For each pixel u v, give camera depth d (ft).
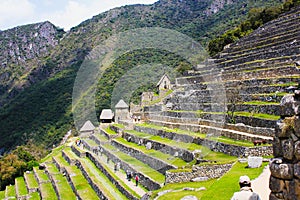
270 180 21.15
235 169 54.75
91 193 69.97
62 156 129.29
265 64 121.39
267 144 66.54
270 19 211.41
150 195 50.14
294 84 91.81
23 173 142.00
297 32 139.33
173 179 56.08
